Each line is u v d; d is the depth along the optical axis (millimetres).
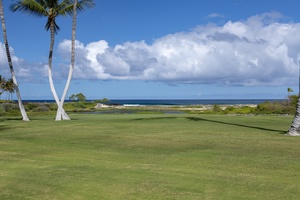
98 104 95938
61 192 7633
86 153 12266
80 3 31500
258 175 8914
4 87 29000
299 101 17047
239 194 7367
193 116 33625
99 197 7281
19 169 9805
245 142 14586
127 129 20484
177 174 9070
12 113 43531
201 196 7266
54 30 31781
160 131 19219
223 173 9148
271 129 20328
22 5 29297
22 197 7332
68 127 21891
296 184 8078
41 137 16750
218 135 17172
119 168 9812
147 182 8328
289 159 10844
